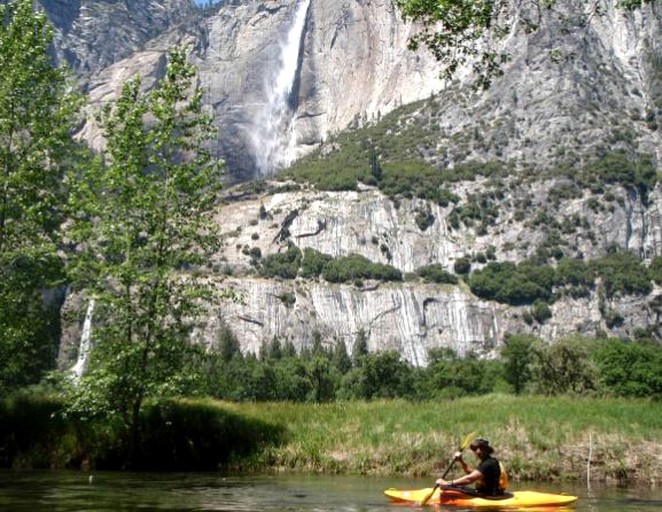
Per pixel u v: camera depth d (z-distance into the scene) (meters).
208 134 28.53
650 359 97.56
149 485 21.70
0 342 29.16
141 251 27.12
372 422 29.34
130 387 26.69
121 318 27.02
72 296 30.66
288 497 19.28
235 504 17.89
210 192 28.22
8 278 29.95
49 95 31.98
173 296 27.44
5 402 29.86
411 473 25.19
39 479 23.02
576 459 25.16
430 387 134.88
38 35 32.34
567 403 34.84
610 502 19.23
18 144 30.86
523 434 26.83
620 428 27.38
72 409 26.12
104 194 27.84
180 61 28.52
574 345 92.06
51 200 30.38
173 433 27.64
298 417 30.52
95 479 23.17
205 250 28.39
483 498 18.27
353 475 25.08
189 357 27.80
